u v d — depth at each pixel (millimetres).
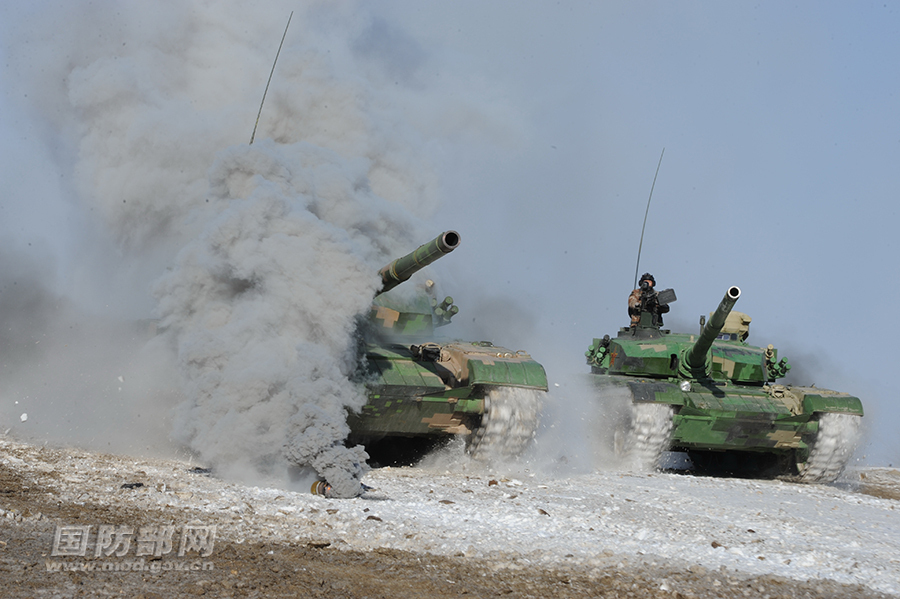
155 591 16656
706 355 55531
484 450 42719
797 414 53562
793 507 38312
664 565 22688
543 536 25281
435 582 19281
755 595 20219
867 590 21766
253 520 24125
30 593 15781
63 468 29734
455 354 44594
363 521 25172
